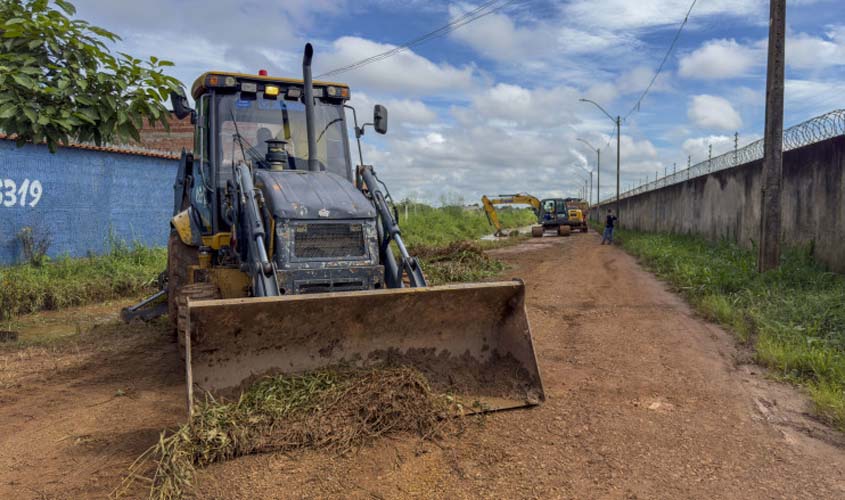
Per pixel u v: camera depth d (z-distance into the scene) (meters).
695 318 8.84
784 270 10.48
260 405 4.23
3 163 11.96
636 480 3.69
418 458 3.98
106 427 4.76
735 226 17.69
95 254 13.67
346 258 5.39
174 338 7.60
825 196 11.13
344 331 4.70
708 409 4.95
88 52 7.04
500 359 5.18
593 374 5.99
